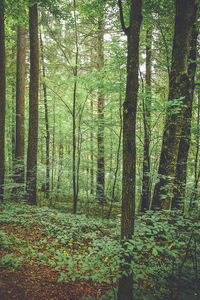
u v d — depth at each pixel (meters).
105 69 7.47
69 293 3.59
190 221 3.72
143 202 9.77
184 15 4.66
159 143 9.95
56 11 7.18
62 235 5.86
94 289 3.78
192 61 5.81
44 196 11.84
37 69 9.04
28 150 9.27
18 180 11.20
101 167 11.47
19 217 6.73
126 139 3.17
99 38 11.23
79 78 7.73
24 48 11.66
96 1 6.76
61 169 10.50
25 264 4.23
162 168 5.27
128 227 3.16
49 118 13.41
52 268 4.33
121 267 3.03
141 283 3.61
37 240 5.48
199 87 6.49
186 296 2.67
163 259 4.02
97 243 3.81
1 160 8.27
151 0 5.89
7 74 12.22
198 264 3.38
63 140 12.64
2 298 3.13
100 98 11.27
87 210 9.87
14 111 13.95
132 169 3.16
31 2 7.23
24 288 3.48
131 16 3.12
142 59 10.22
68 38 10.53
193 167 7.95
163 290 3.24
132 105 3.14
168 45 6.88
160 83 10.68
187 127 6.16
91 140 11.96
